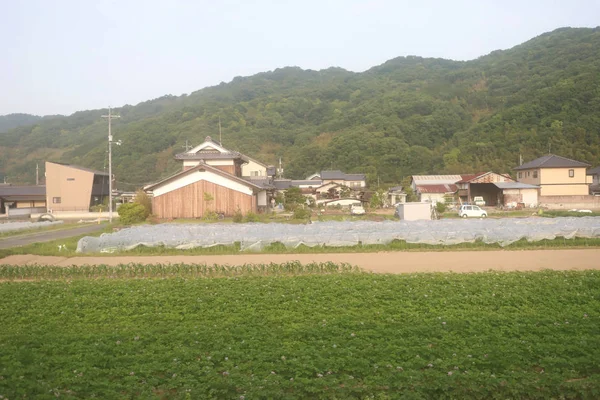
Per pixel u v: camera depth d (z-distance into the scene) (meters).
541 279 15.58
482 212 45.84
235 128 118.69
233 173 53.97
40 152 125.25
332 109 132.00
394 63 176.12
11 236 37.09
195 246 25.52
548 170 63.88
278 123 125.81
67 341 10.39
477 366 8.83
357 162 96.81
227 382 8.05
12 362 9.18
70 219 57.34
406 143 98.44
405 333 10.52
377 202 61.69
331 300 13.65
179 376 8.49
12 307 13.48
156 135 111.38
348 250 24.58
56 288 15.64
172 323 11.74
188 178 45.31
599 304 12.66
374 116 110.50
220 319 11.98
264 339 10.38
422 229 26.81
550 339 9.99
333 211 60.16
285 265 19.17
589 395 7.98
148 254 24.52
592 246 24.69
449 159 86.69
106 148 107.31
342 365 8.79
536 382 8.04
